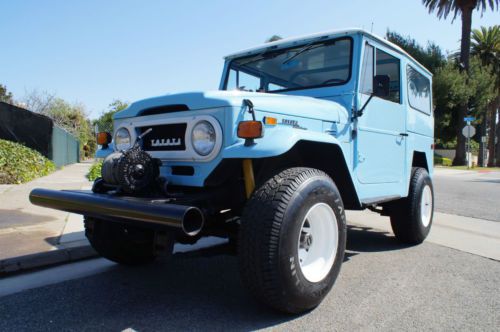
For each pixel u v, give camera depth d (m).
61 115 33.22
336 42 4.09
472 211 7.61
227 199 3.18
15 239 4.66
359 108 3.93
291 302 2.73
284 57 4.40
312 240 3.06
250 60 4.67
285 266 2.64
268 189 2.75
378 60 4.34
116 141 3.63
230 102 2.90
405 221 4.93
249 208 2.71
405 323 2.81
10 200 7.35
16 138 14.70
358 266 4.18
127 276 3.82
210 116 2.96
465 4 27.70
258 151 2.67
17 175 10.25
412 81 5.18
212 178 3.00
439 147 42.53
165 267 4.11
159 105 3.28
